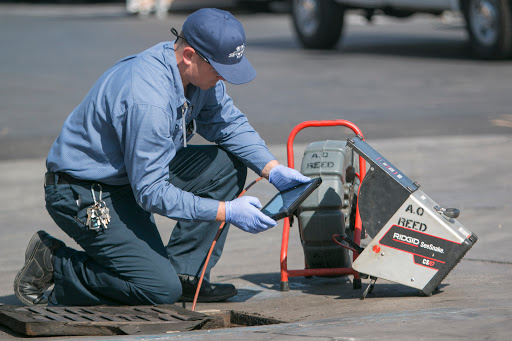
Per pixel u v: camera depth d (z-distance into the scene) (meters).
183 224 7.14
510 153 13.84
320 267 7.55
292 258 8.63
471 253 8.36
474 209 10.30
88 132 6.37
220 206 6.29
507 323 5.28
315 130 15.95
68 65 27.05
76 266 6.71
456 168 12.81
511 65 24.67
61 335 5.89
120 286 6.59
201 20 6.25
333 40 29.98
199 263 7.18
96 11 53.78
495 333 5.05
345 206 7.52
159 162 6.20
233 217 6.29
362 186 6.73
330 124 7.37
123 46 32.25
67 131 6.51
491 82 21.81
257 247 9.13
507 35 24.55
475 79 22.41
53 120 17.80
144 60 6.33
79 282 6.69
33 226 10.25
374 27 40.47
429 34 35.94
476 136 15.21
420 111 18.02
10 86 22.70
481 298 6.54
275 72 24.83
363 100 19.61
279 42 33.91
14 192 12.06
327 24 29.48
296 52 30.05
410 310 6.19
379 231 6.71
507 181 11.92
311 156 7.44
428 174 12.45
